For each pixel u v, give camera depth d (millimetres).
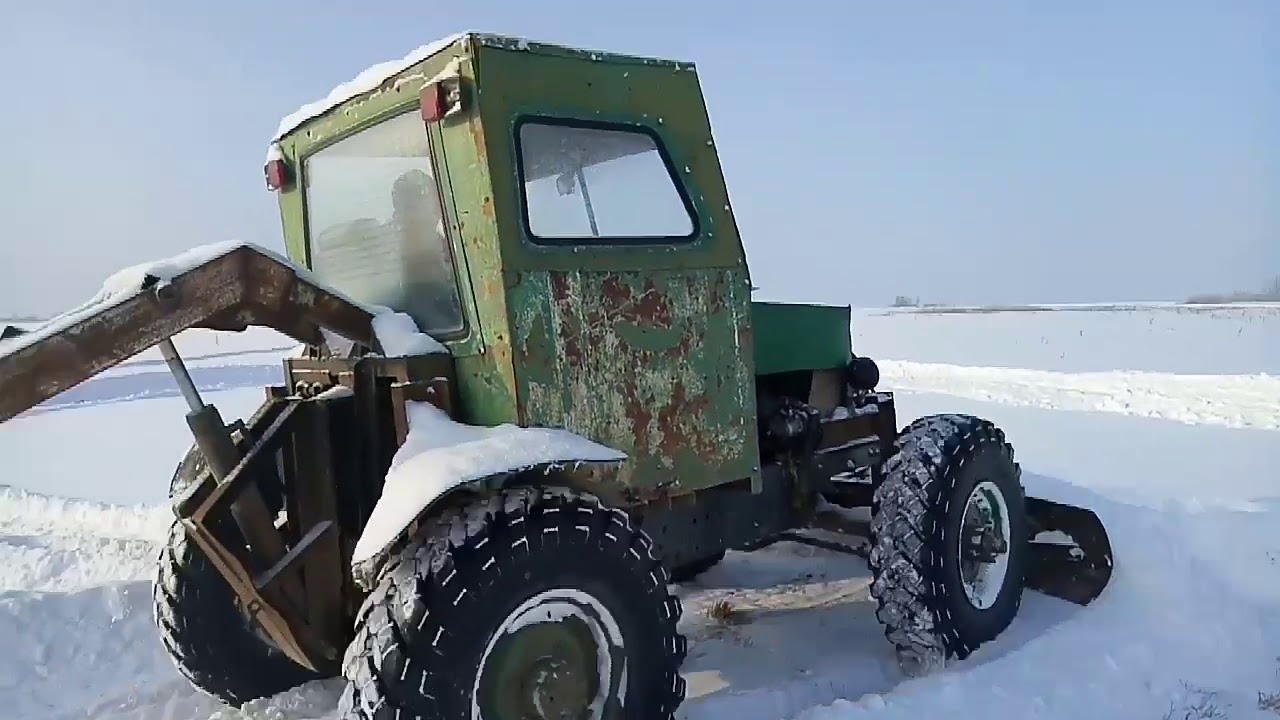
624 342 3088
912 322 37594
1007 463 4270
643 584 2850
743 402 3471
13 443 12938
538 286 2881
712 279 3385
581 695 2723
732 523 3945
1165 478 7531
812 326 4488
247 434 2988
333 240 3510
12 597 4594
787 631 4457
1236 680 3689
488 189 2807
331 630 2906
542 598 2623
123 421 15031
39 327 2377
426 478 2490
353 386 2920
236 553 2779
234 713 3635
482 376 2896
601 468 2963
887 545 3830
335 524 2895
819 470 4340
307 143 3549
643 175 3254
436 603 2438
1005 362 20000
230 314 2660
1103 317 38531
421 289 3137
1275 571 4680
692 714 3498
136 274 2512
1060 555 4605
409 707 2385
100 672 4152
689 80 3406
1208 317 36969
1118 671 3672
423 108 2852
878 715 3248
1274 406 12742
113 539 7117
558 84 3012
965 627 3881
